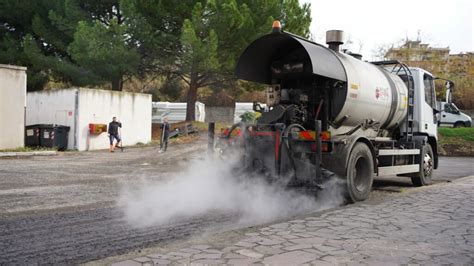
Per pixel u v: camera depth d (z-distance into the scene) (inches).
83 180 436.8
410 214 285.1
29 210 287.1
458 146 1006.4
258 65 370.0
